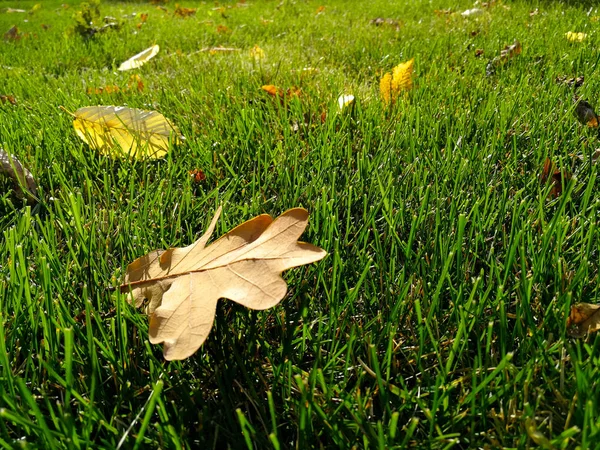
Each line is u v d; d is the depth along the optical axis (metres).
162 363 0.17
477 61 0.54
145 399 0.16
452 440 0.14
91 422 0.14
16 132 0.35
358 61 0.60
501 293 0.17
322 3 1.29
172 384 0.16
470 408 0.15
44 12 1.46
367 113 0.38
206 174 0.31
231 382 0.17
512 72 0.48
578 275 0.18
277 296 0.15
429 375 0.17
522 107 0.38
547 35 0.63
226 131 0.37
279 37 0.85
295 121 0.39
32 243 0.22
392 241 0.22
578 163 0.30
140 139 0.33
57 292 0.20
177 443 0.13
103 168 0.33
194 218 0.26
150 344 0.18
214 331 0.18
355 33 0.77
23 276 0.18
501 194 0.27
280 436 0.15
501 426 0.15
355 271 0.21
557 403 0.15
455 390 0.16
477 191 0.26
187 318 0.16
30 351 0.16
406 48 0.59
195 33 0.88
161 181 0.28
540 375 0.16
